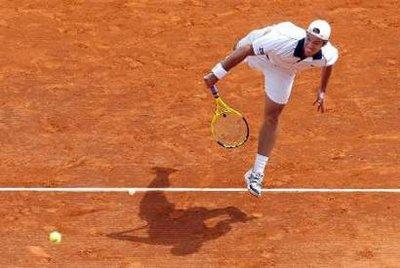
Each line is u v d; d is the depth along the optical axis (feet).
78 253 100.53
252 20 151.23
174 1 156.04
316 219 106.73
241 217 106.83
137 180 112.27
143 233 103.81
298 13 153.99
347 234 104.58
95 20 149.69
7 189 110.01
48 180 111.86
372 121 126.21
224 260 100.22
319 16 153.48
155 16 151.23
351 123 125.59
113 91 130.93
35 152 117.08
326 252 101.81
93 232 103.60
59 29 146.72
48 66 136.46
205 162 116.16
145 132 121.90
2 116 124.06
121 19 150.20
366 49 144.25
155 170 114.32
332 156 118.32
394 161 117.70
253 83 133.18
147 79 134.10
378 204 109.40
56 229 103.91
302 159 117.39
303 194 110.83
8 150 117.29
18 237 102.58
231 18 151.53
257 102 128.98
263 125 104.63
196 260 100.01
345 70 138.31
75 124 123.03
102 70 136.05
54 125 122.62
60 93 130.00
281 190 111.34
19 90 130.31
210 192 110.73
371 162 117.39
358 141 121.70
